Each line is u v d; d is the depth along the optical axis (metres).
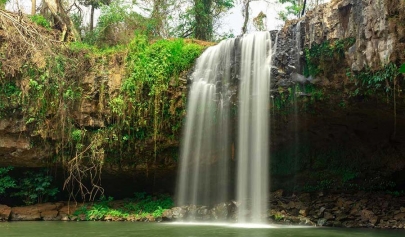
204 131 14.71
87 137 15.22
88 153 15.29
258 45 13.56
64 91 15.00
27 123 14.84
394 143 14.99
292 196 15.47
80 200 16.86
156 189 17.28
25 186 15.87
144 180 17.06
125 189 17.33
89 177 16.47
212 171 15.06
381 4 10.30
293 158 16.19
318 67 12.12
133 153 15.63
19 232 10.32
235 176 14.58
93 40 22.00
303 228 11.55
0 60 14.75
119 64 15.52
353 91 11.70
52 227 11.60
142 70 14.98
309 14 12.34
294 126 14.46
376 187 15.58
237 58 13.99
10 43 15.12
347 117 13.70
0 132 14.82
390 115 12.77
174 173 16.53
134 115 15.08
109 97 15.14
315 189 16.17
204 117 14.59
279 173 16.22
